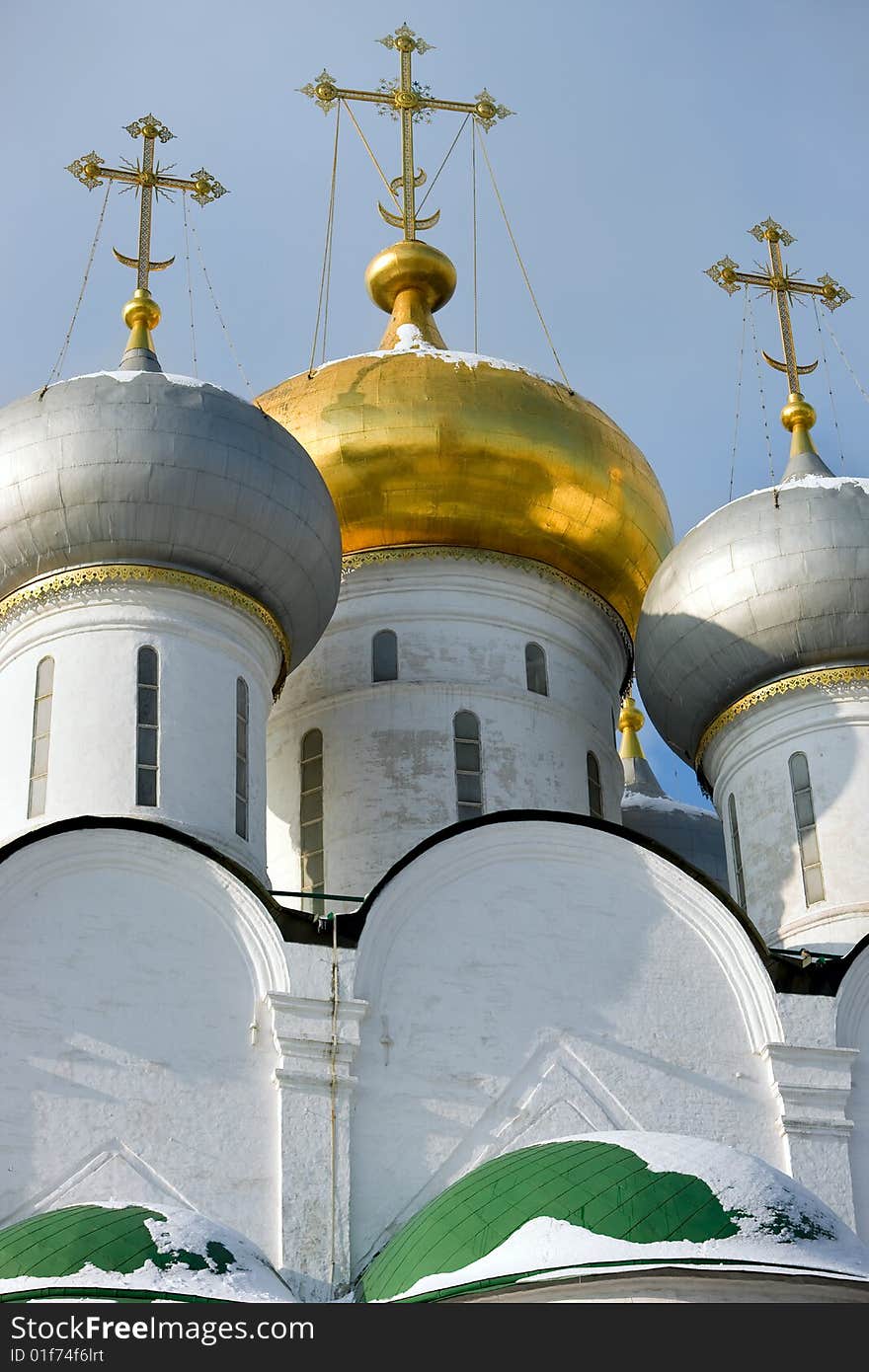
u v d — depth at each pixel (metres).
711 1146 25.67
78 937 28.77
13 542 32.62
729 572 35.00
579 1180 24.88
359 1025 29.20
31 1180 27.28
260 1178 27.98
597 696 38.75
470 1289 23.77
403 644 37.56
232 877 29.55
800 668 34.94
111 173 38.81
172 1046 28.47
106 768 31.31
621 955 30.67
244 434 33.19
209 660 32.62
